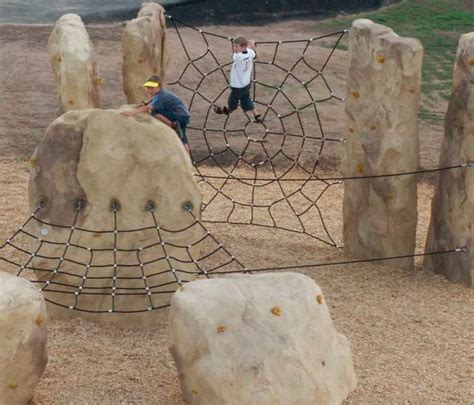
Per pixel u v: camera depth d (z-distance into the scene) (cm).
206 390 708
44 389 780
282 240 1227
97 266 931
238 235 1236
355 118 1104
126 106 977
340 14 2608
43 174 933
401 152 1077
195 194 934
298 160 1536
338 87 2008
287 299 743
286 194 1440
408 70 1052
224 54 2172
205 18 2516
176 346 729
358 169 1113
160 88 1043
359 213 1127
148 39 1233
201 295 732
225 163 1567
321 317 758
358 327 934
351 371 781
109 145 921
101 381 798
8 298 705
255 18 2545
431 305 997
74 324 926
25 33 2295
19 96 1875
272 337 717
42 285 944
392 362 853
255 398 699
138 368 826
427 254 1101
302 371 720
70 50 1138
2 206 1312
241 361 704
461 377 825
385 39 1060
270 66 2098
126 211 928
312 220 1328
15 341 707
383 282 1069
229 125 1745
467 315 970
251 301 731
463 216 1048
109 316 933
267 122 1766
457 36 2392
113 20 2458
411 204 1095
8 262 1051
